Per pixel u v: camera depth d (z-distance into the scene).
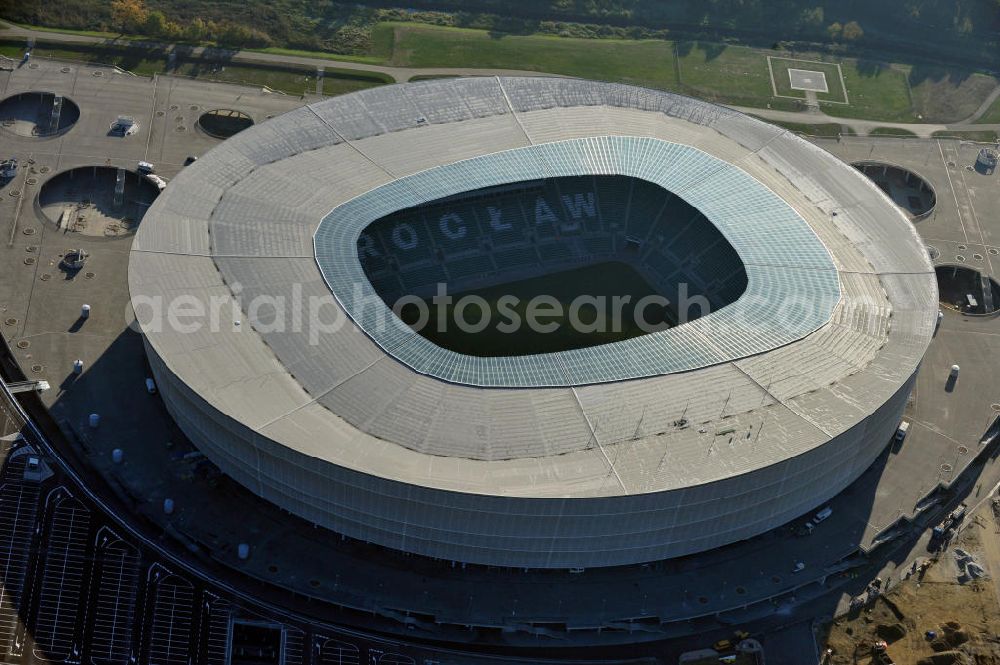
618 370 158.38
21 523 145.75
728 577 152.75
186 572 144.38
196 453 158.75
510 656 144.50
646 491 140.50
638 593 149.88
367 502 143.00
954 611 154.50
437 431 147.25
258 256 169.62
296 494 147.62
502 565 148.25
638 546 147.88
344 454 142.12
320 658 141.12
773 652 147.50
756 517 152.62
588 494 139.62
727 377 159.12
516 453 145.25
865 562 157.88
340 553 150.25
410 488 138.88
